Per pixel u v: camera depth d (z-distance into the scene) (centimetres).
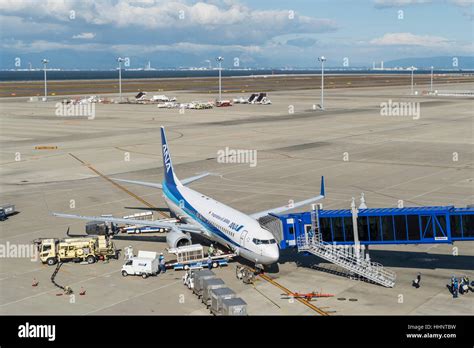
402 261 5494
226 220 5466
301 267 5359
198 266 5325
